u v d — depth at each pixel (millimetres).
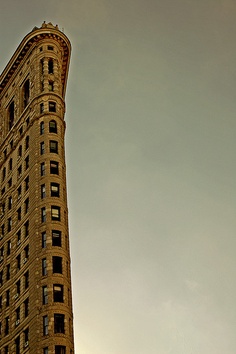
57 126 102500
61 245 87250
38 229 89062
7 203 103438
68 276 85438
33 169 97562
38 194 93062
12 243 96438
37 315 80750
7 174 108188
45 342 78000
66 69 117750
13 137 111062
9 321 88562
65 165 99000
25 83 115000
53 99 105812
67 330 79625
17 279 90562
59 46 115188
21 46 116812
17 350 84125
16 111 113625
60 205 91688
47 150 98000
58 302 81438
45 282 83188
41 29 114062
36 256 86438
